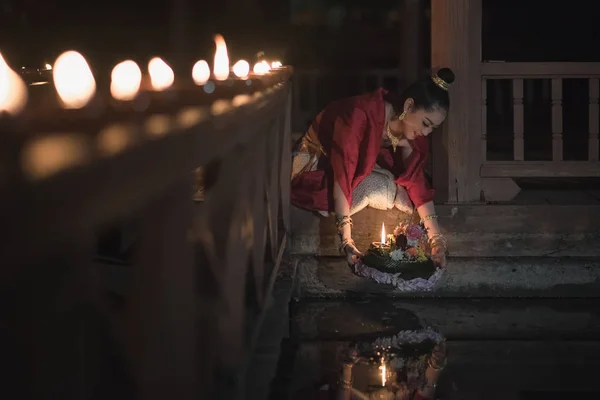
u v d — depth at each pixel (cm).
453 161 582
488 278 563
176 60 1076
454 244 569
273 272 391
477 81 582
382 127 516
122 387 135
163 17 1088
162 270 154
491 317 515
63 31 966
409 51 1134
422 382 388
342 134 516
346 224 516
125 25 1068
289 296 447
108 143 114
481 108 585
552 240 570
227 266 231
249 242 290
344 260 562
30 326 94
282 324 384
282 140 487
